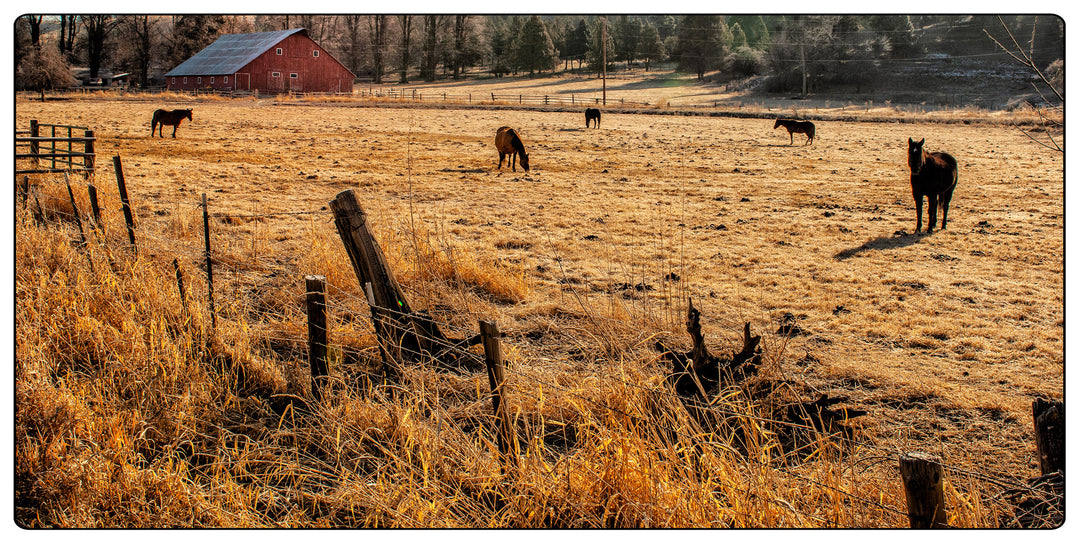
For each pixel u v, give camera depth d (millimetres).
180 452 4086
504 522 3465
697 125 38219
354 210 5727
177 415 4258
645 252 10039
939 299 7891
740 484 3521
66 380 4516
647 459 3592
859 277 8766
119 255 6629
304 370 5184
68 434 3924
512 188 15961
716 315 7125
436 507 3465
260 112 38125
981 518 3336
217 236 9305
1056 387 5391
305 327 5945
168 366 4754
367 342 5730
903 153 25703
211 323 5523
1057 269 9281
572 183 17062
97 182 9836
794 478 3740
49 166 11320
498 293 7586
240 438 4301
